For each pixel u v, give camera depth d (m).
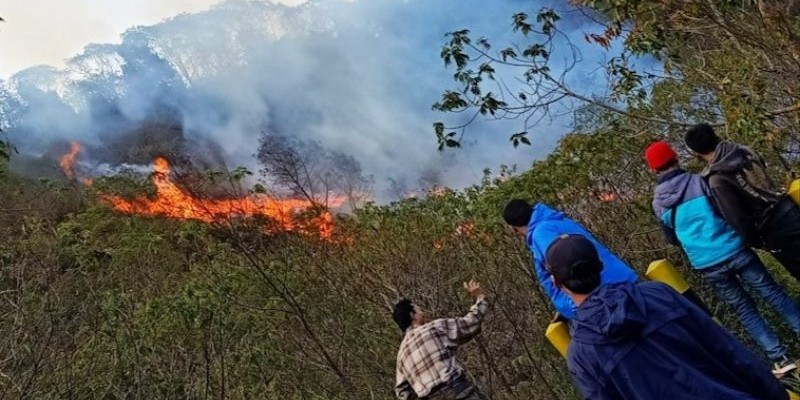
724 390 2.28
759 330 4.18
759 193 4.02
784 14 5.30
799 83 5.56
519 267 6.45
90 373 7.20
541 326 6.28
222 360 6.97
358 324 7.63
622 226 6.39
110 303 7.72
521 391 6.19
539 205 4.00
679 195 4.23
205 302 7.18
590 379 2.41
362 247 7.84
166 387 7.12
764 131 5.29
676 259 6.06
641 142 6.48
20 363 6.84
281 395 7.55
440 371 4.46
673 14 5.71
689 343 2.34
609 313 2.37
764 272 4.14
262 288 7.86
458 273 7.08
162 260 9.13
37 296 7.64
